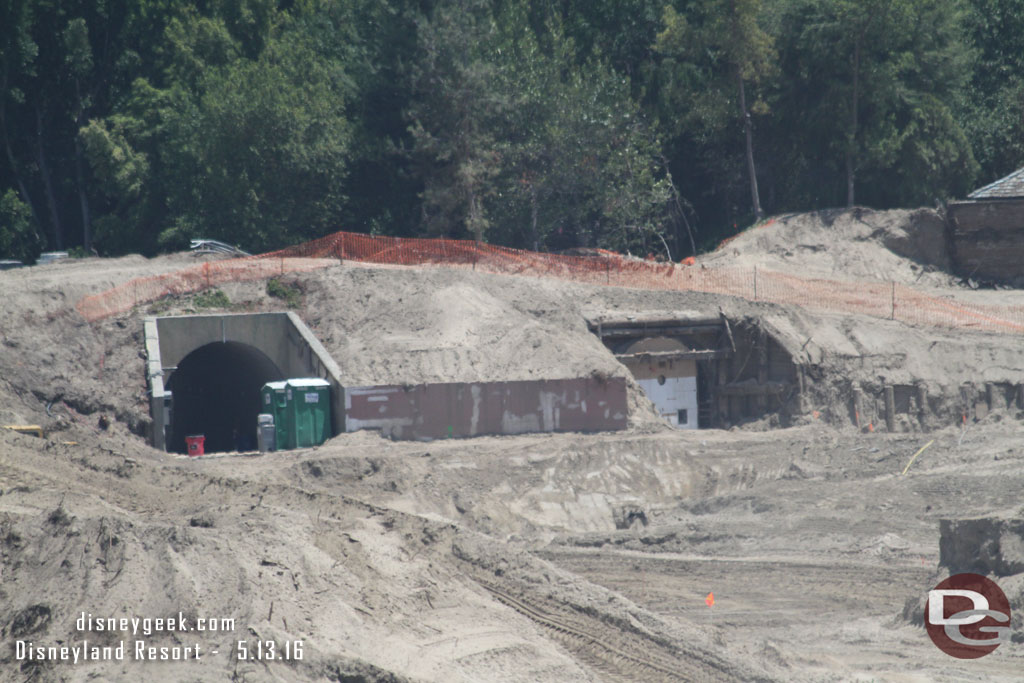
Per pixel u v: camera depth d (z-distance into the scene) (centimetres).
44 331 13562
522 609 7206
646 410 14862
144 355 13962
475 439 13600
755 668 6700
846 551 9856
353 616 6278
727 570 9612
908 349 16338
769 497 11231
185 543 6450
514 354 14412
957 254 19750
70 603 6156
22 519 7231
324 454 12575
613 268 17900
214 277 15400
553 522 11881
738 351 16225
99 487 8356
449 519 11319
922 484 11044
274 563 6419
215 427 16512
